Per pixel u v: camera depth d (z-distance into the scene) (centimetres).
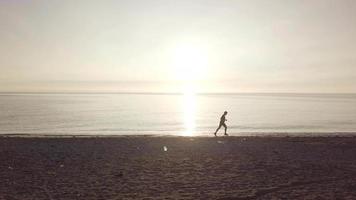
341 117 7744
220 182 1622
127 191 1465
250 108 12544
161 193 1439
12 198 1355
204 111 10575
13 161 2055
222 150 2484
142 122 6400
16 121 6178
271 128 5372
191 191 1471
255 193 1450
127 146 2642
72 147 2570
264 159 2177
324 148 2630
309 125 5831
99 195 1405
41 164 1989
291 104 17062
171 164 2009
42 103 14975
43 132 4588
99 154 2300
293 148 2614
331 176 1758
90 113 8712
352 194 1440
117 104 15425
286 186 1566
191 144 2772
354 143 2916
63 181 1623
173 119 7206
